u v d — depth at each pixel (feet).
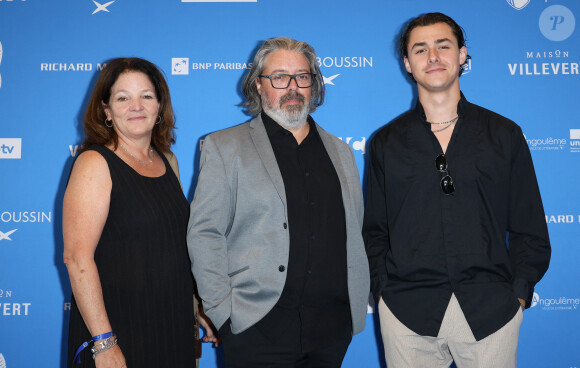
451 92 6.82
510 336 6.35
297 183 6.34
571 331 8.74
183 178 8.90
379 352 8.86
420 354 6.63
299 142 6.66
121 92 5.88
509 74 8.84
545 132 8.81
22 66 8.74
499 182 6.52
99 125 5.84
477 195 6.52
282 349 6.04
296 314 6.13
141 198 5.70
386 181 6.87
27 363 8.69
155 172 6.17
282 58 6.60
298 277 6.10
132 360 5.51
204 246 6.06
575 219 8.75
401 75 8.90
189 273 6.21
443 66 6.64
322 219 6.30
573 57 8.84
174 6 8.86
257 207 6.19
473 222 6.47
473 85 8.86
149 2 8.86
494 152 6.54
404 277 6.59
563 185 8.78
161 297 5.73
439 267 6.44
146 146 6.23
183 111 8.87
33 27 8.77
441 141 6.82
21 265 8.71
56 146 8.75
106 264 5.51
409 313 6.52
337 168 6.67
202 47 8.88
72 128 8.77
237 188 6.28
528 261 6.57
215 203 6.20
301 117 6.49
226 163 6.33
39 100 8.75
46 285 8.71
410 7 8.88
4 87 8.73
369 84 8.92
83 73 8.80
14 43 8.74
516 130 6.63
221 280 6.05
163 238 5.79
